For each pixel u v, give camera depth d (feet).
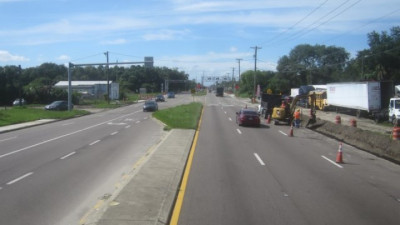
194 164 53.52
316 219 30.09
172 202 33.91
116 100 301.84
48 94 272.92
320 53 465.88
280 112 122.01
